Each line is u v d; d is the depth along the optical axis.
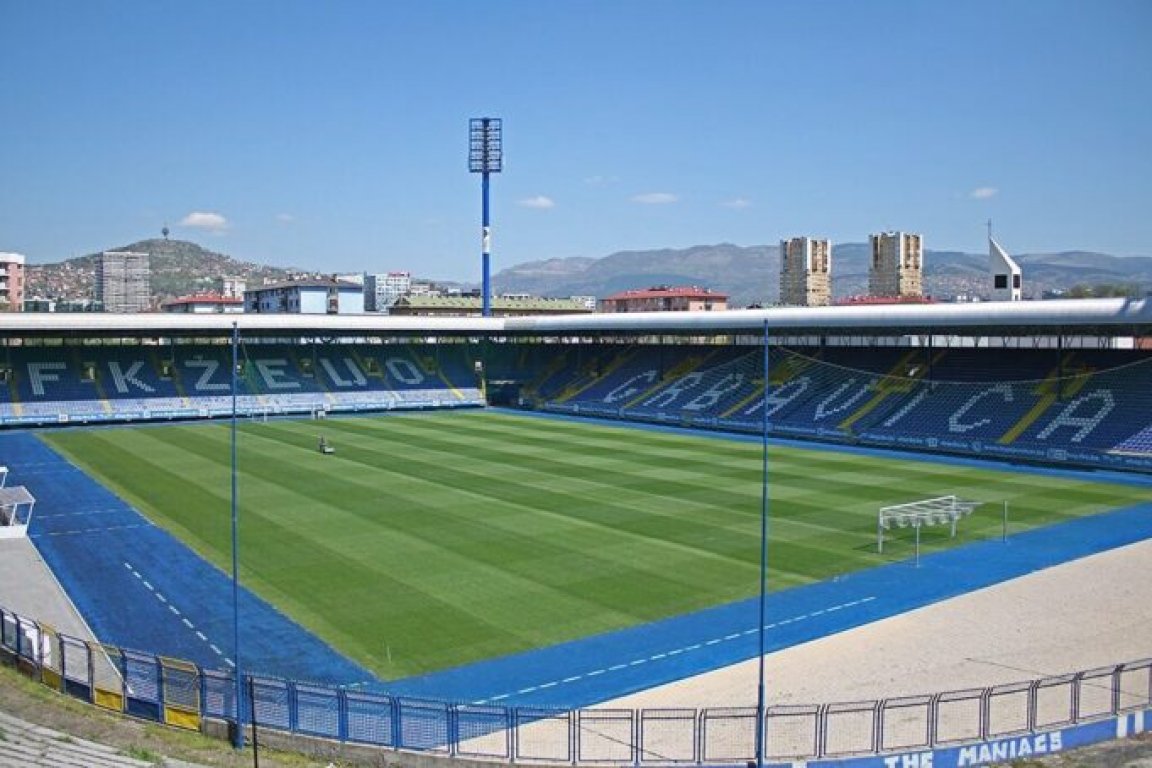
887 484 57.28
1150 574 38.00
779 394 88.06
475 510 49.72
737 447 73.69
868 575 38.25
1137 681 26.44
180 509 50.16
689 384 96.81
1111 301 62.38
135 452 70.12
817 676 27.67
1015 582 37.22
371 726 24.05
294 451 70.62
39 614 33.22
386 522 47.03
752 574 38.41
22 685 26.06
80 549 42.38
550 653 30.05
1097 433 66.06
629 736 23.61
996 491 55.28
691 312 87.50
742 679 27.62
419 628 32.34
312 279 173.88
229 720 23.19
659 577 38.00
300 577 38.09
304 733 23.16
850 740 22.89
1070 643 30.19
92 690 24.84
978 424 72.44
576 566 39.47
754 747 22.66
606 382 104.56
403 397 104.38
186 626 32.62
